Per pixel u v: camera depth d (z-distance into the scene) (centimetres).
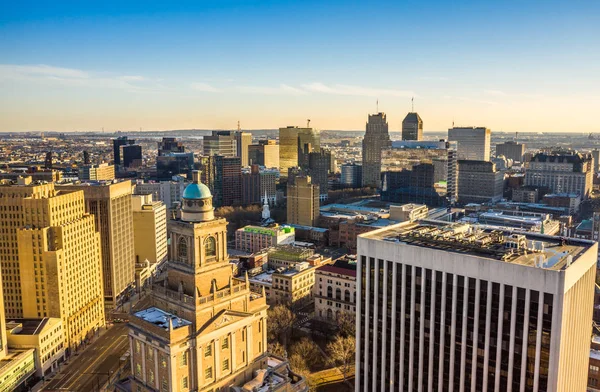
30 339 19200
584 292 12331
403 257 12731
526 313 10888
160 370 11231
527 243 13438
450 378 12231
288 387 12494
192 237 11406
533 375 10969
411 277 12656
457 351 12044
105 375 19750
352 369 18975
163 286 12225
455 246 12606
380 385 13688
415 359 12825
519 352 11106
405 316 12888
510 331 11156
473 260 11500
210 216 11769
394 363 13275
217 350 11706
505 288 11112
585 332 12875
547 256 12206
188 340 11194
